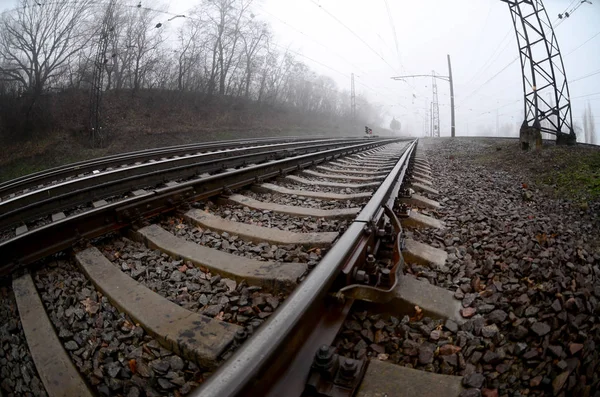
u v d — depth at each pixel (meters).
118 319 2.03
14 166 18.09
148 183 5.69
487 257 2.61
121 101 24.42
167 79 29.23
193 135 25.39
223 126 29.50
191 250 2.78
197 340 1.73
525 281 2.22
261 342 1.28
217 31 33.91
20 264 2.48
